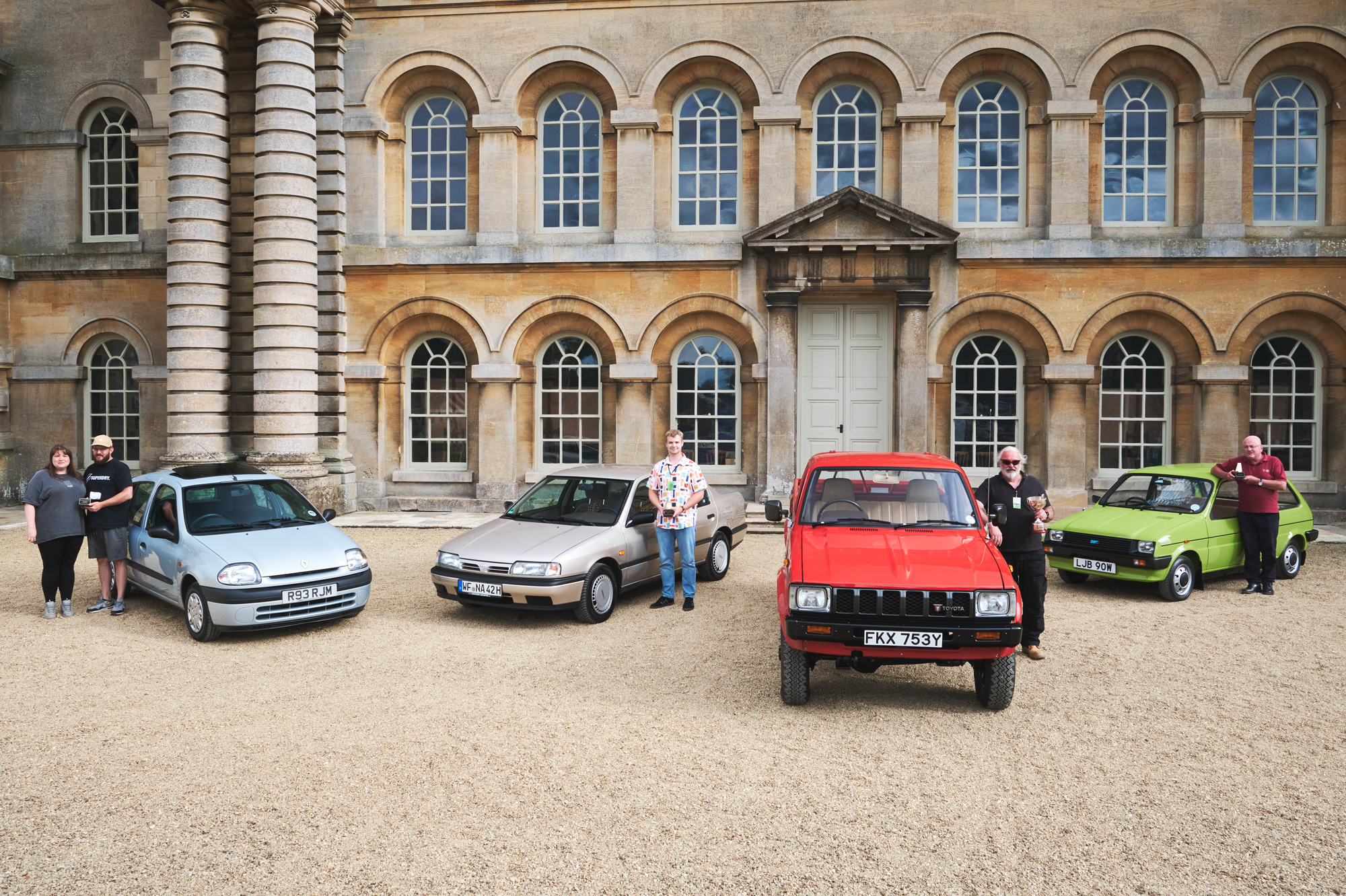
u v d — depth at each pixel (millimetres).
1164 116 16703
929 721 6344
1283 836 4602
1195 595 10664
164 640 8570
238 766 5457
